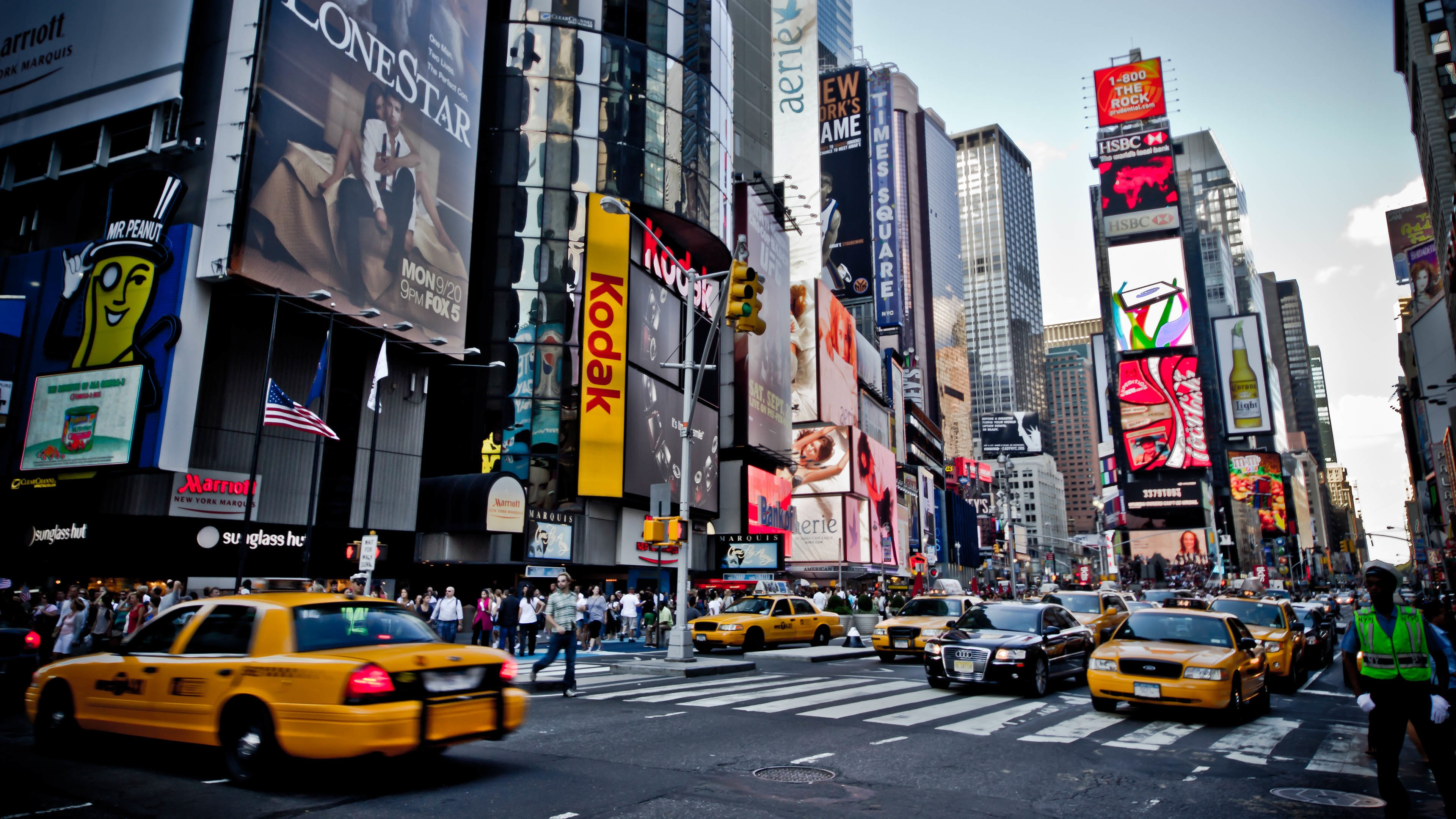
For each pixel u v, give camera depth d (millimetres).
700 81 47062
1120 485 162875
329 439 28531
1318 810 7082
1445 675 6480
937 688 15320
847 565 68312
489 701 7453
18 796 6578
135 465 22672
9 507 25500
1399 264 131125
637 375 40719
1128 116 171625
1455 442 74500
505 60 41688
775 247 60844
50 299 25172
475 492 31719
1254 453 190875
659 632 26281
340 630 7457
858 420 81312
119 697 7773
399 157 29859
